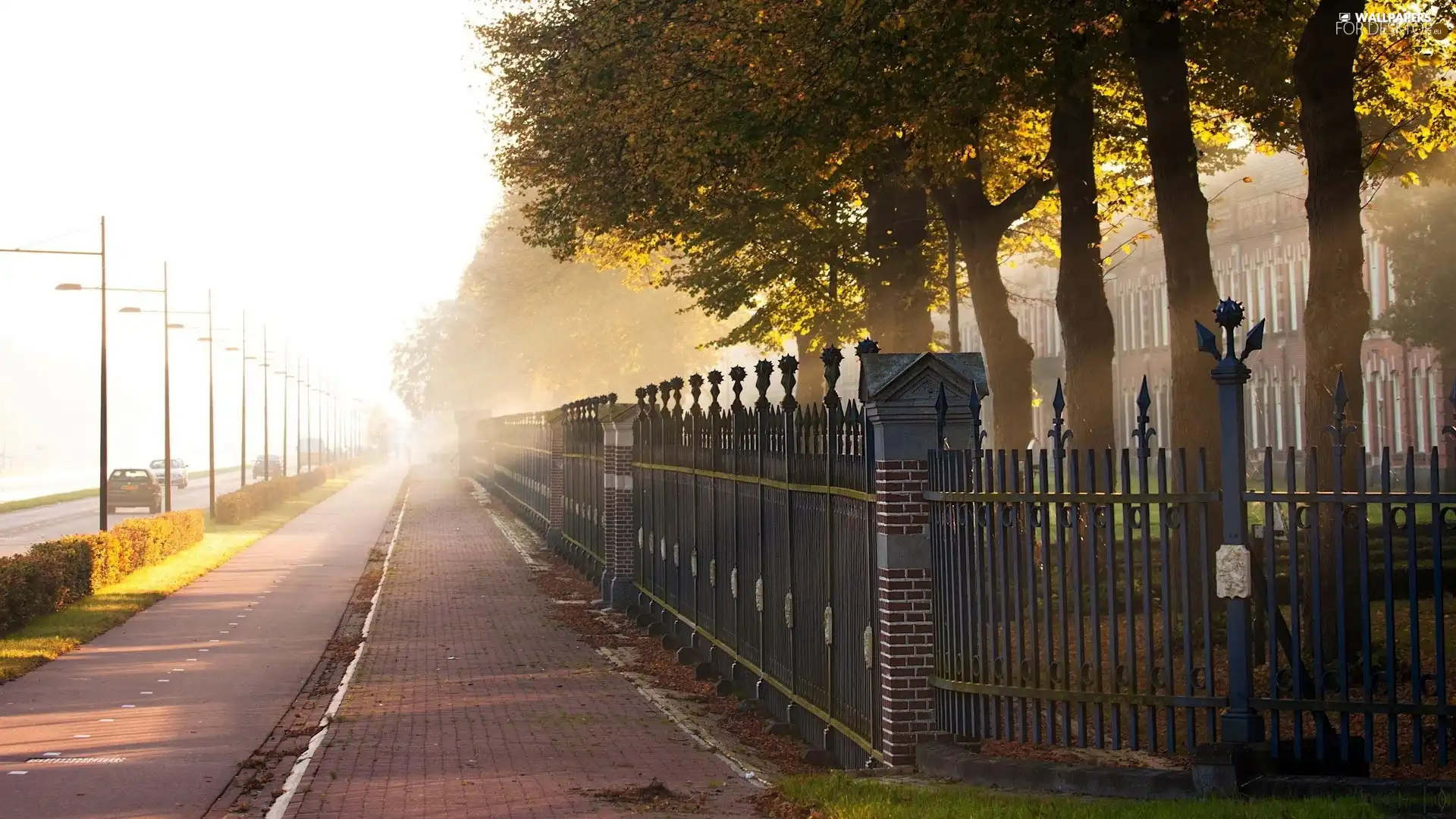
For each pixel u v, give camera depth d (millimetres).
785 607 13766
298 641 20953
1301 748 8422
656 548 21641
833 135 18938
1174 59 15828
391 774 11164
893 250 25031
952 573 9984
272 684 16906
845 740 11695
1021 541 9461
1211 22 17469
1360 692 10727
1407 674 11023
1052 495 9211
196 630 22188
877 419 10352
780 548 13969
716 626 17094
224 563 34844
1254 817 7332
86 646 20312
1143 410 8781
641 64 23484
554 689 16078
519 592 27438
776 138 19328
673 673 17562
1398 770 9516
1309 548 8344
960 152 19719
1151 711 8812
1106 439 18734
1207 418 15328
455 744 12609
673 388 19938
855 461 11242
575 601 25781
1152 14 15406
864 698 11062
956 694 10000
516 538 42594
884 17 16938
